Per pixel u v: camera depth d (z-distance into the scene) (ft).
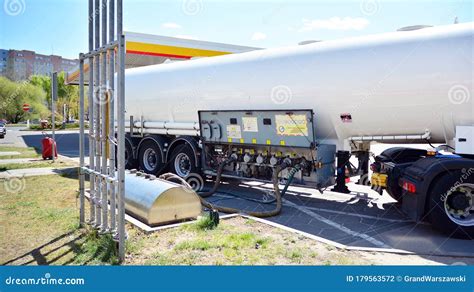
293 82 23.22
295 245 16.35
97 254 15.24
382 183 20.88
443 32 19.01
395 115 20.35
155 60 63.57
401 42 19.84
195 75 29.14
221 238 16.84
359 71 20.76
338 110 21.88
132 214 20.26
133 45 55.88
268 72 24.43
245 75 25.63
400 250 15.88
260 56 25.41
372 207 23.49
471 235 17.39
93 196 17.75
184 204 19.62
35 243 16.60
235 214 21.07
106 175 16.17
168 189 19.10
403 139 21.08
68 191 27.48
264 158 25.29
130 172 23.91
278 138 23.94
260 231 18.22
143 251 15.61
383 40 20.49
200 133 28.32
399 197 21.22
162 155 32.60
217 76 27.40
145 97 33.45
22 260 14.87
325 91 21.98
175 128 30.91
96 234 16.94
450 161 17.53
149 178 21.49
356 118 21.50
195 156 29.25
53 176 34.37
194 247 15.80
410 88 19.44
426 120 19.74
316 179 22.93
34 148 62.69
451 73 18.40
